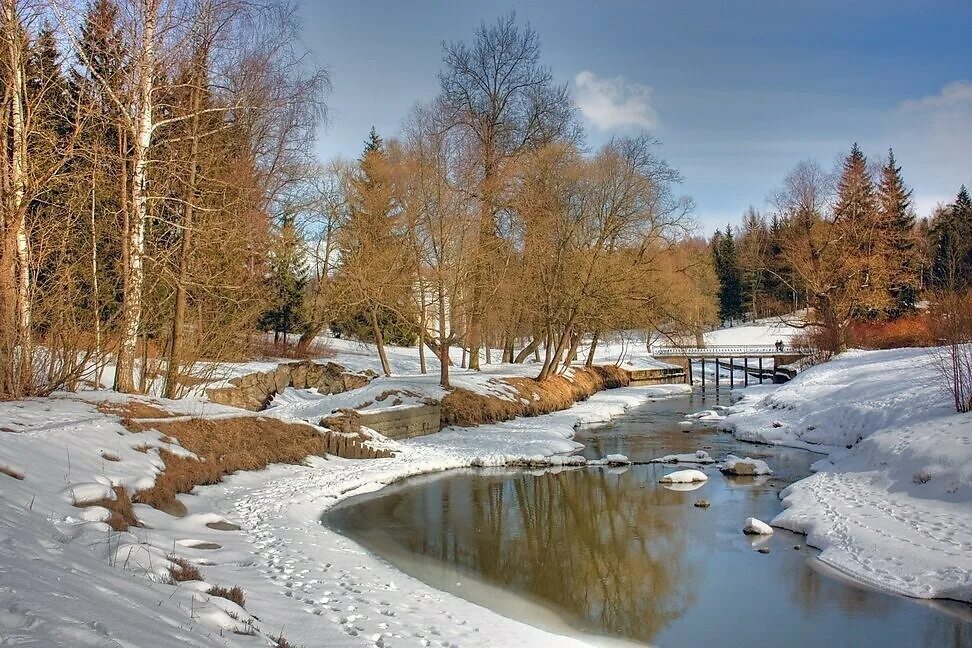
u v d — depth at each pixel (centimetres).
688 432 2850
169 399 1742
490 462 2125
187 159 1761
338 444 2027
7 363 1344
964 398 1811
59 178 1415
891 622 933
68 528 787
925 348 3186
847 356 3594
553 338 4119
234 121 1891
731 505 1614
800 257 4438
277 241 2778
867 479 1612
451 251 2806
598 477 1959
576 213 3334
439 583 1090
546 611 994
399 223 3002
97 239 1698
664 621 959
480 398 2908
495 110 3331
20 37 1390
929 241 5669
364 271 2923
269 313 3278
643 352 6172
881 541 1202
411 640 741
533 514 1548
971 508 1274
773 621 952
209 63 1647
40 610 410
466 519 1502
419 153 2816
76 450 1133
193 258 1841
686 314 4075
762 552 1258
